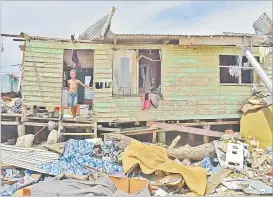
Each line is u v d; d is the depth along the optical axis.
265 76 7.39
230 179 6.34
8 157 6.75
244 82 8.27
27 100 7.55
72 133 7.51
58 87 7.68
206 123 8.01
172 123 7.95
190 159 7.15
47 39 7.59
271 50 8.04
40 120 7.58
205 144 7.38
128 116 7.88
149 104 7.95
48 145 7.23
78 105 7.75
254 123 7.62
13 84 7.54
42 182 5.99
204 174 6.23
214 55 8.19
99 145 7.22
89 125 7.63
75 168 6.59
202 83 8.12
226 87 8.17
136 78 7.95
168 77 8.04
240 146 7.06
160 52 8.00
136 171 6.49
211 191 5.98
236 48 8.18
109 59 7.86
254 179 6.38
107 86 7.84
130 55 7.93
